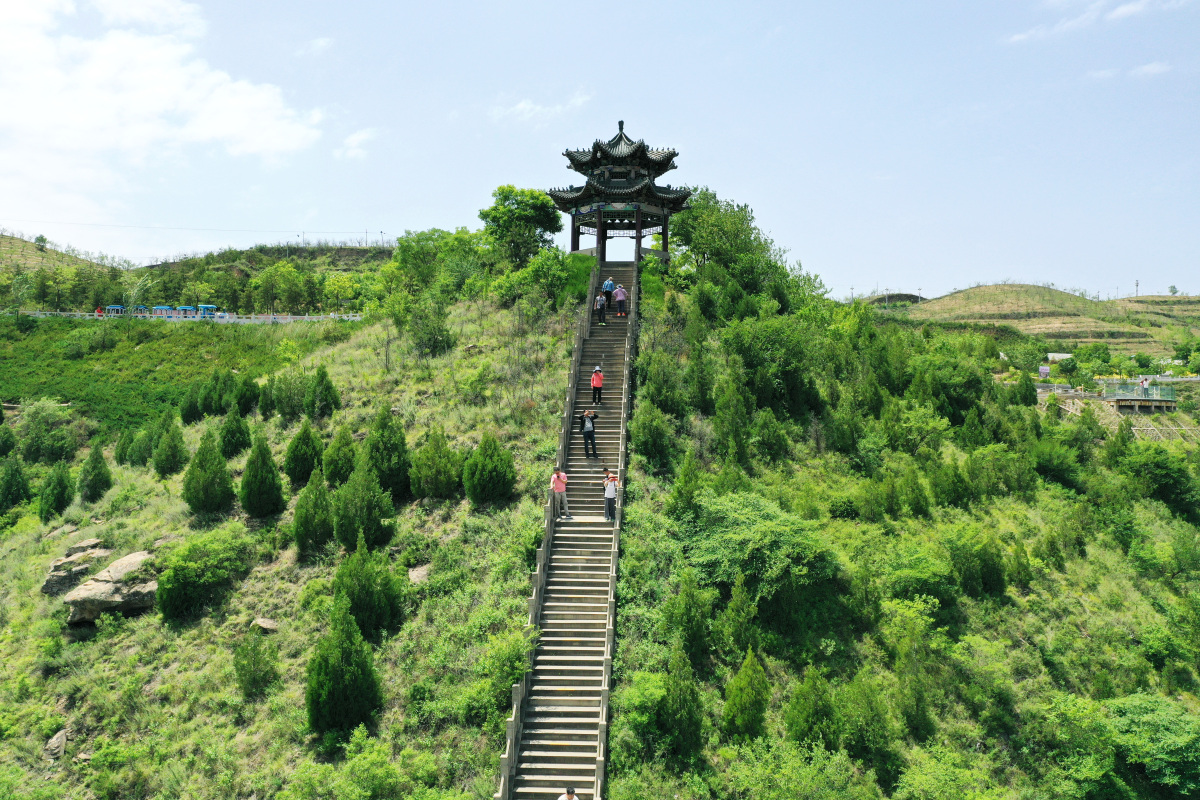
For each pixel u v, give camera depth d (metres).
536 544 24.62
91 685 22.11
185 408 40.66
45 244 150.25
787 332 37.31
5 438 49.81
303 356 50.41
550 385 34.72
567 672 20.98
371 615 22.83
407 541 26.22
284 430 34.72
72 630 24.56
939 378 43.06
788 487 30.14
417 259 66.88
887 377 42.84
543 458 29.95
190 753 19.91
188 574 24.19
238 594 25.12
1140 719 21.73
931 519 31.20
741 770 18.33
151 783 19.22
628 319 38.66
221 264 158.12
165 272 120.56
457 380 36.19
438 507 28.06
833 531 28.39
